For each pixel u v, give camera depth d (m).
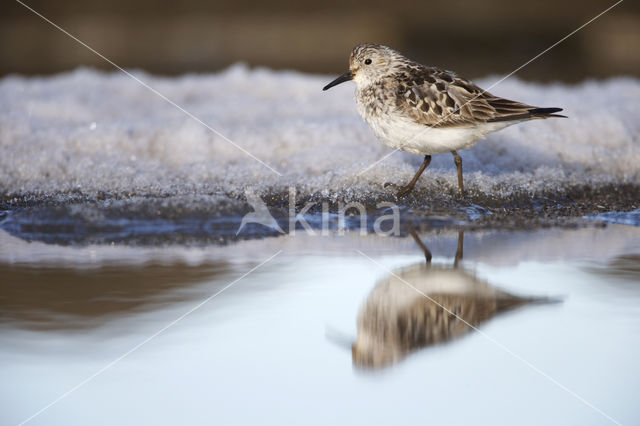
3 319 7.54
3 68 23.45
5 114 15.52
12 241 10.45
